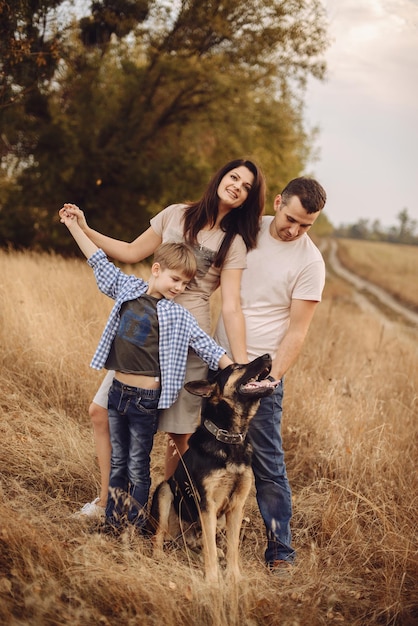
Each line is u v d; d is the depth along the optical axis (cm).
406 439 525
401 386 709
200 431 345
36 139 1567
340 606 323
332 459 484
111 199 1781
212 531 330
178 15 1401
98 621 270
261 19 1406
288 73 1563
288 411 551
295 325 354
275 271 353
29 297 655
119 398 348
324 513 406
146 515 364
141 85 1664
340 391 633
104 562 308
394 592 331
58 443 443
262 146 1895
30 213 1717
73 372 544
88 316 677
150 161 1792
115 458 358
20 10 736
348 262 4928
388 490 439
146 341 341
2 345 568
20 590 280
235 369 334
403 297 2700
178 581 311
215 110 1767
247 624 278
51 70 895
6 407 491
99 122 1684
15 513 332
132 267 1312
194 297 362
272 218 370
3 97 828
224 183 348
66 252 1739
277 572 350
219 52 1570
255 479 376
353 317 1422
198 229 356
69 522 364
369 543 382
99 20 1210
